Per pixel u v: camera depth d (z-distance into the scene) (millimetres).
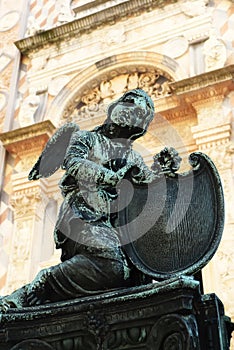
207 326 1778
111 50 9375
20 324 1835
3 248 7742
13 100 9719
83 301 1781
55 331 1794
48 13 10859
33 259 7211
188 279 1667
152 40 9094
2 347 1841
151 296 1690
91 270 1908
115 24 9680
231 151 6996
